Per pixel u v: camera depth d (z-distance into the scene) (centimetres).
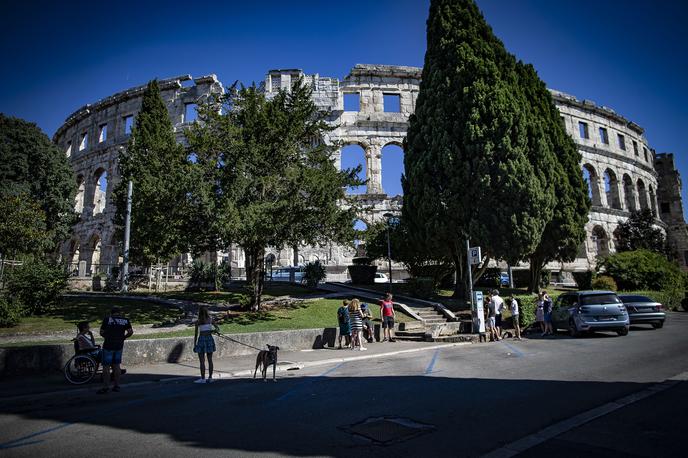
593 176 5625
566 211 2592
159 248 2123
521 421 647
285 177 2050
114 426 680
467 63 2416
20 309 1633
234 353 1440
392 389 901
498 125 2284
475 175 2253
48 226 3903
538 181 2250
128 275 3122
